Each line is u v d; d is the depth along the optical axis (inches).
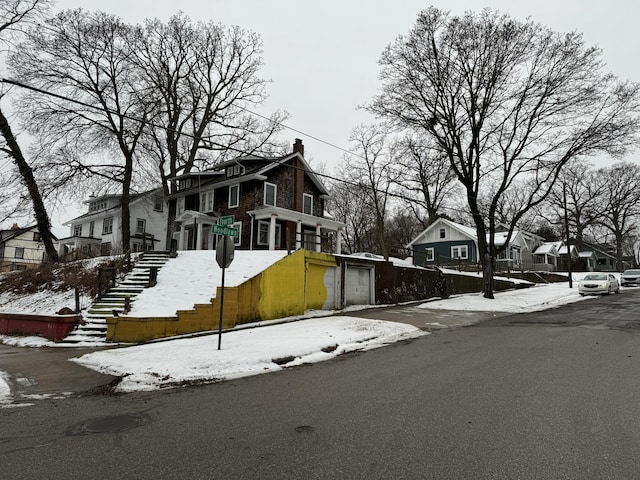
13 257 2010.3
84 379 307.1
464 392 242.4
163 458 160.7
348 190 1929.1
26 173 967.0
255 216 1048.2
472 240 1801.2
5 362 386.6
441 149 995.9
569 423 187.8
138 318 493.7
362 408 218.4
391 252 2079.2
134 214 1600.6
